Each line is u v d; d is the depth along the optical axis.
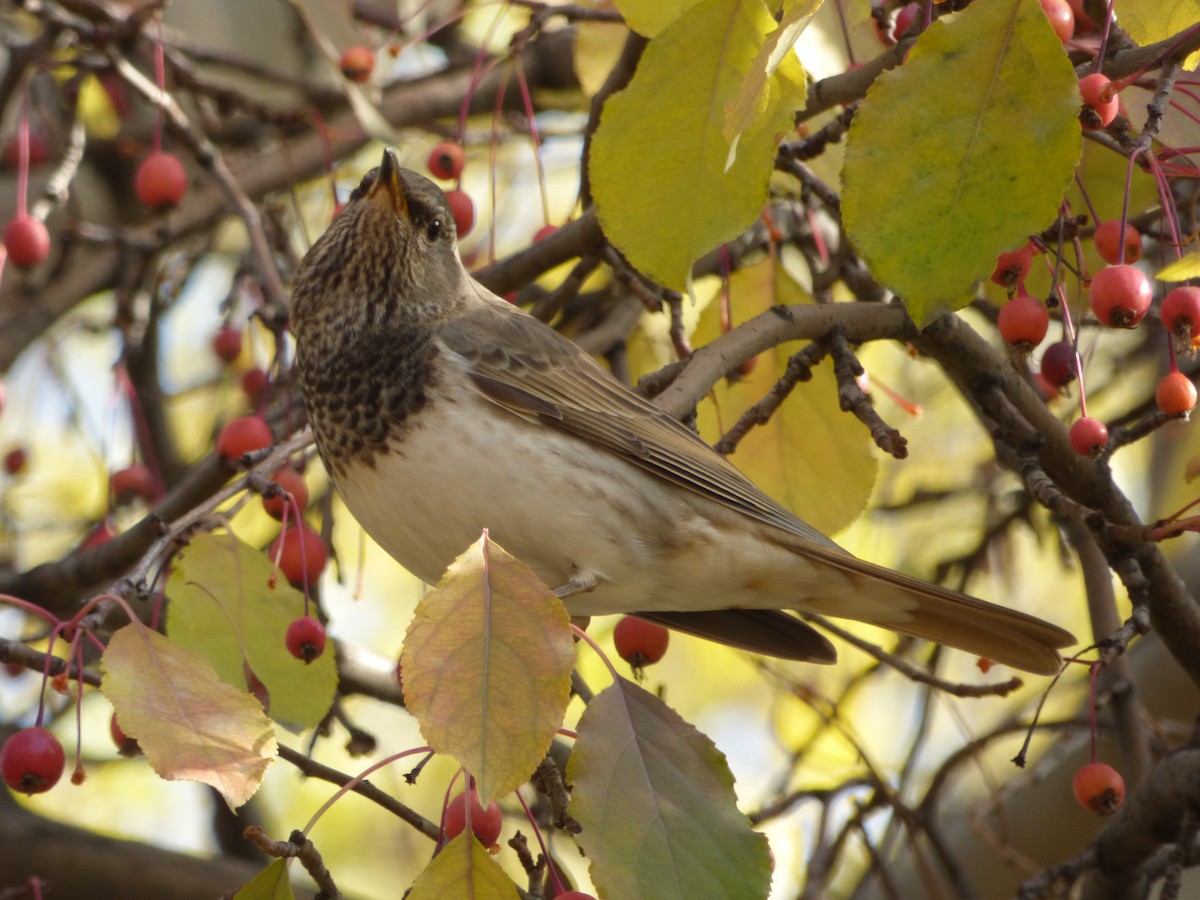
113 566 10.43
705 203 7.07
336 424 8.76
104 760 13.54
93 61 11.20
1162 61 6.93
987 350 9.00
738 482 8.84
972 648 9.01
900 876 12.04
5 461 14.08
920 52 6.25
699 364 8.67
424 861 14.09
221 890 11.22
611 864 5.89
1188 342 6.87
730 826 6.04
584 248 10.06
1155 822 8.87
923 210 6.32
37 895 8.48
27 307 14.02
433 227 9.08
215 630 7.91
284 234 12.93
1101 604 10.35
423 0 13.77
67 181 11.62
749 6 6.83
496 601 5.60
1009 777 13.94
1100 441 7.47
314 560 8.85
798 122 8.67
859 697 14.40
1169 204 6.99
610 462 8.66
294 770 14.13
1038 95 6.23
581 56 11.11
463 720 5.43
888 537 14.10
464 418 8.53
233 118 16.19
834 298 13.01
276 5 15.38
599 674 13.54
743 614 9.50
